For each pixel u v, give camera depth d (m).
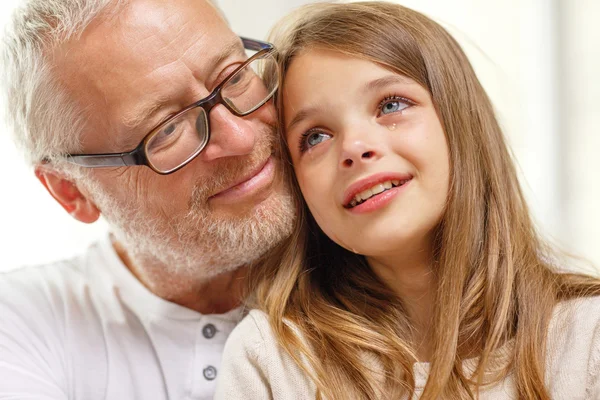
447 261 1.02
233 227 1.07
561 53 1.94
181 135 1.03
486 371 0.96
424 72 1.04
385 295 1.10
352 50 1.00
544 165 1.98
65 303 1.23
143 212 1.10
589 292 1.00
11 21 1.14
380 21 1.05
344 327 1.05
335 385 1.00
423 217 0.98
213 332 1.17
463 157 1.05
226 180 1.04
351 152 0.95
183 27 1.01
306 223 1.17
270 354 1.05
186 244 1.11
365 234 0.98
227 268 1.16
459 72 1.10
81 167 1.13
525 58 1.93
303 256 1.16
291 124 1.06
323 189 1.02
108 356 1.17
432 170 0.99
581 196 1.95
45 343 1.17
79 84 1.04
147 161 1.03
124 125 1.03
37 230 1.68
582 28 1.93
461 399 0.94
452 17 1.88
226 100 1.02
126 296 1.22
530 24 1.92
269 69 1.12
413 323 1.08
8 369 1.08
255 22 1.79
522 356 0.95
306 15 1.13
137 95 1.01
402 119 0.99
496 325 0.99
